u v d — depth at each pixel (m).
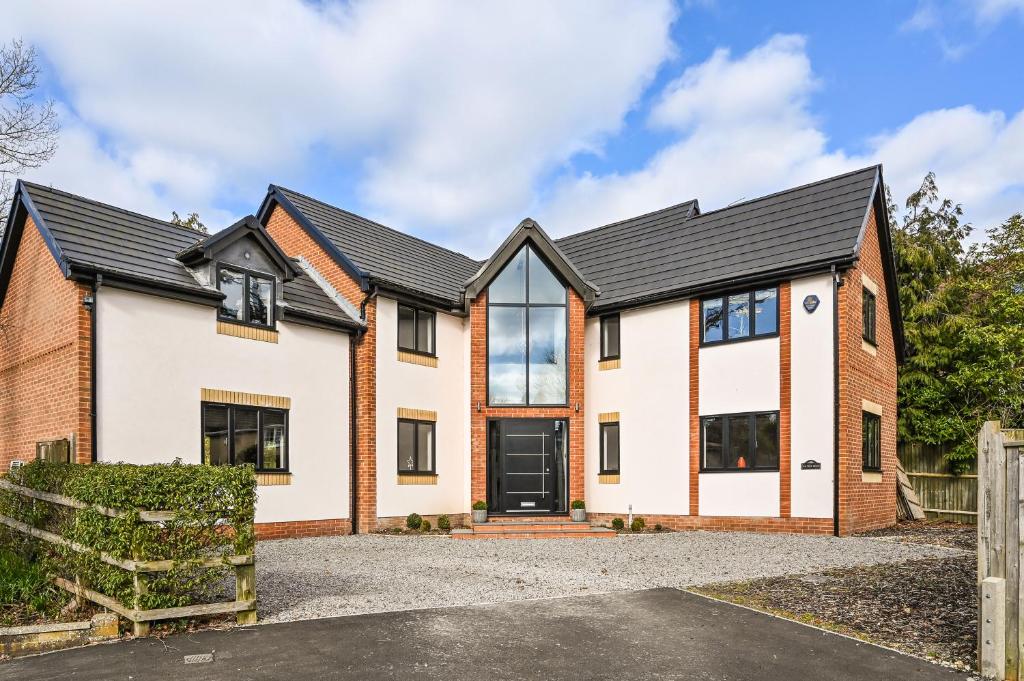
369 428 16.55
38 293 13.30
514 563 11.64
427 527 17.05
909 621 7.48
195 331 13.59
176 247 14.52
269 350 14.95
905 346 20.36
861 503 15.91
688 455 17.30
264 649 6.45
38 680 5.54
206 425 13.67
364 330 16.75
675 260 18.86
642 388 18.27
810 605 8.34
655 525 17.58
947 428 19.66
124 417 12.30
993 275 22.33
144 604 6.81
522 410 17.83
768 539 14.52
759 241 17.45
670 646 6.74
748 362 16.59
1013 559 5.66
